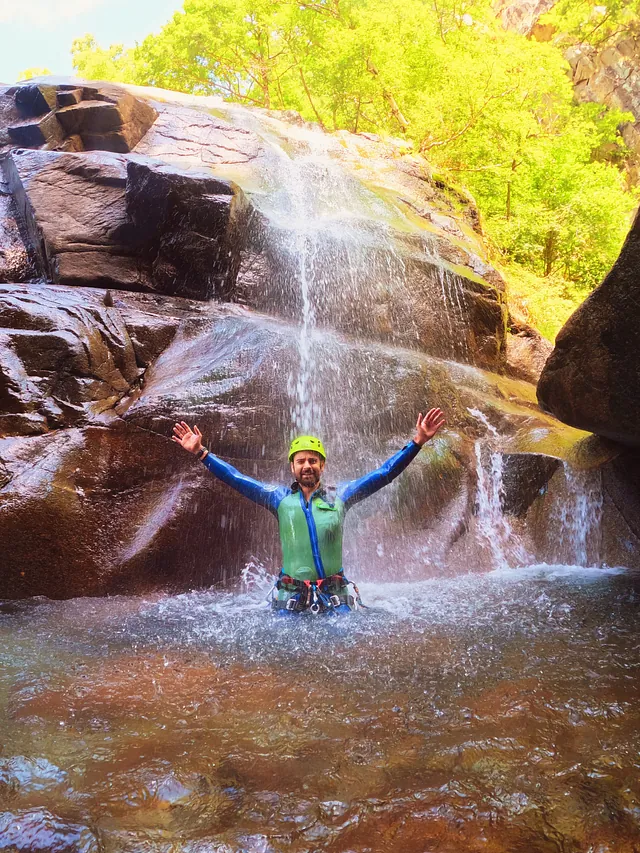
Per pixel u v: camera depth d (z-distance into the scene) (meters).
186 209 6.29
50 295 5.48
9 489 4.18
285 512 3.76
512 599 3.96
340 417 5.41
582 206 14.47
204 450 4.02
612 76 25.42
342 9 16.69
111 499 4.52
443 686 2.58
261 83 20.95
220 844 1.63
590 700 2.42
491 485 5.53
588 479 5.40
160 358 5.54
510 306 10.67
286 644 3.13
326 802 1.81
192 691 2.59
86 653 3.06
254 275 6.82
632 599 3.93
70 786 1.90
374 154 11.02
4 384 4.54
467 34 17.41
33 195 6.73
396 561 4.88
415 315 7.18
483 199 15.47
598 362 4.84
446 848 1.61
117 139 8.99
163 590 4.40
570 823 1.69
